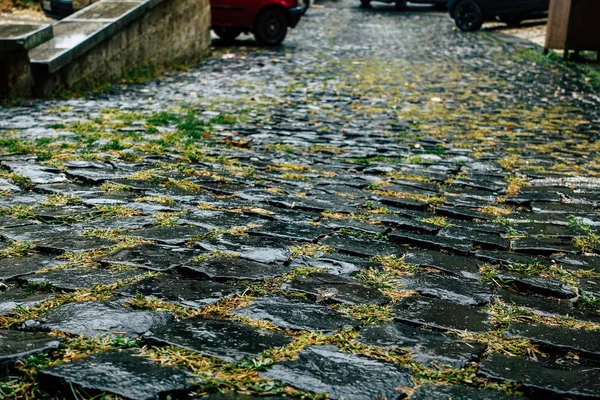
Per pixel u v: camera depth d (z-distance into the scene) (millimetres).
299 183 4977
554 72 13273
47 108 8398
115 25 11164
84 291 2629
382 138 7164
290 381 1969
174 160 5422
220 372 1999
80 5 15758
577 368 2203
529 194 4969
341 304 2656
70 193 4219
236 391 1899
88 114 7875
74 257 3051
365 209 4320
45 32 9469
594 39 14492
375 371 2068
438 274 3139
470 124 8234
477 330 2475
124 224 3615
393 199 4621
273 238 3514
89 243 3254
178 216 3822
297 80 11891
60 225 3572
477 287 2984
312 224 3863
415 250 3520
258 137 6859
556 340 2408
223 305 2564
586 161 6367
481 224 4172
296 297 2709
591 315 2736
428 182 5273
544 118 8773
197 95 10000
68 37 10422
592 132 7918
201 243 3342
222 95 10031
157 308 2480
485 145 6996
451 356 2219
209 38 15836
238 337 2258
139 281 2756
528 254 3596
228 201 4277
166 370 1979
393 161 6020
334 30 22000
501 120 8555
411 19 26031
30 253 3107
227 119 7785
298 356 2139
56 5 16375
